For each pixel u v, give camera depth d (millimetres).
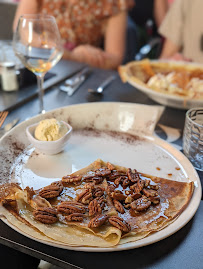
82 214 227
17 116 379
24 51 364
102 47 846
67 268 193
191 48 782
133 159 307
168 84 449
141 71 499
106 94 462
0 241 208
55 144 296
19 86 445
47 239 197
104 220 217
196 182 263
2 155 289
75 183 265
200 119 321
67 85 475
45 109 403
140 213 233
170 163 301
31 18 370
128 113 363
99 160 297
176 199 246
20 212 224
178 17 795
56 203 242
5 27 974
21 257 283
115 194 246
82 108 362
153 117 354
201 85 437
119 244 198
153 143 334
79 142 333
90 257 196
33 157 300
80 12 761
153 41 1038
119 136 347
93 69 565
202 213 238
